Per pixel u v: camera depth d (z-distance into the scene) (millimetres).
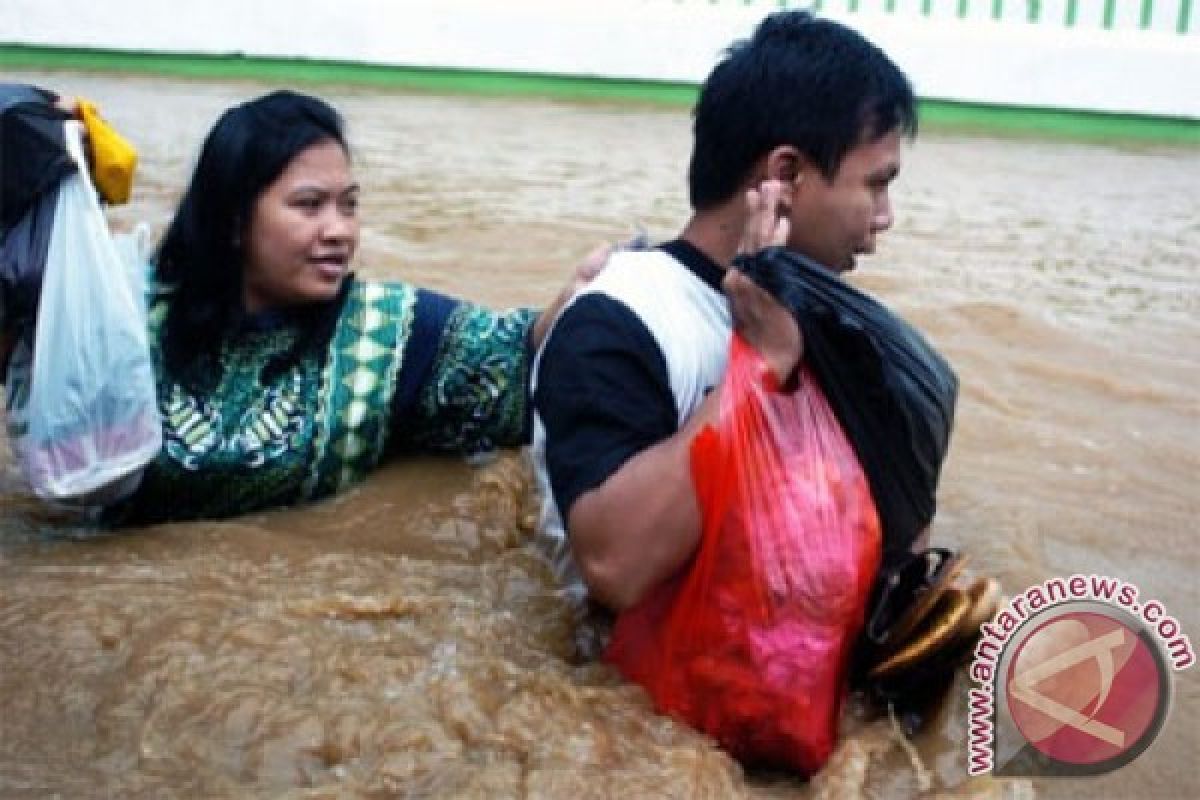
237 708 1983
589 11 9539
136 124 7570
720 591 1960
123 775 1889
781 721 1964
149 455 2604
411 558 2572
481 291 4371
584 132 8188
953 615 2062
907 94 2139
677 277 2135
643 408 2053
